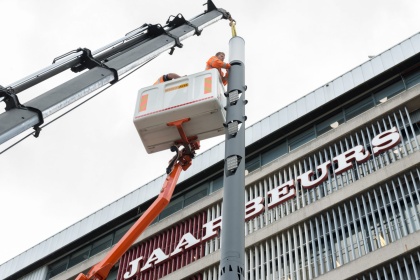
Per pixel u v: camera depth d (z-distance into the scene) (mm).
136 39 15414
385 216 32125
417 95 36000
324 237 33406
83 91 12492
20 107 11094
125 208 46969
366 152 35406
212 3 18453
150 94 10773
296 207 36656
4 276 50594
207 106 10273
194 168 44688
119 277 42188
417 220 30625
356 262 30750
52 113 11562
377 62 39969
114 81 13602
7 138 10617
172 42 15828
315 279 31656
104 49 14289
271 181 39500
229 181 8641
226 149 9086
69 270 46312
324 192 35906
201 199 42156
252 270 34969
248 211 38125
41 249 50250
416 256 29391
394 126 36156
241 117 9555
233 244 8023
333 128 39562
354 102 40062
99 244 47500
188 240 40031
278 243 34969
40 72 12148
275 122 42625
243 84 10227
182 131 10633
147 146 11070
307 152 38562
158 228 42688
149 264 40906
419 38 39031
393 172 33000
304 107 41750
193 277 37938
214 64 10867
